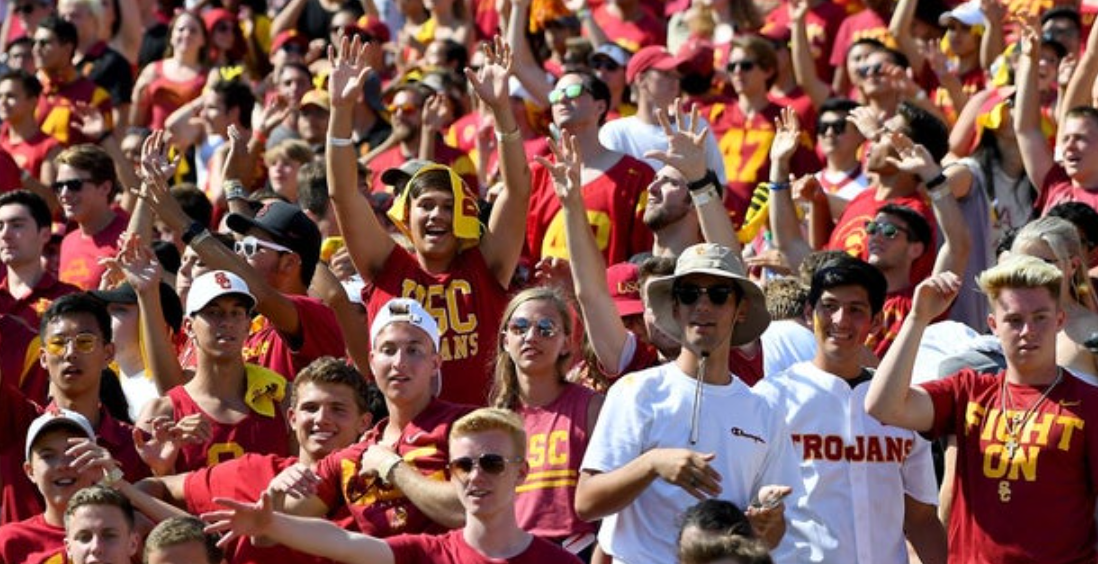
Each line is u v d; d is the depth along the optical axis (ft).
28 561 90.63
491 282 99.19
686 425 82.12
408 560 79.36
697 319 82.28
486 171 134.21
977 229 110.01
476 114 141.08
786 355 94.84
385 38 162.40
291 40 161.99
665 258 94.68
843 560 84.79
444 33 160.66
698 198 96.32
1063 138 112.88
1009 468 83.41
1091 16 138.00
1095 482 83.15
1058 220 93.40
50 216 118.32
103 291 105.91
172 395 95.96
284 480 83.92
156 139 106.73
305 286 104.47
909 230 104.68
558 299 89.71
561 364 89.40
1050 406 83.41
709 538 74.33
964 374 85.05
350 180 98.43
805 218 119.44
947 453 90.94
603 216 115.44
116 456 95.35
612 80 138.41
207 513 80.43
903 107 113.60
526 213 99.71
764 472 83.61
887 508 85.71
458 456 79.25
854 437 85.35
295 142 130.62
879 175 112.47
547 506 87.40
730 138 133.59
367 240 98.99
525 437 80.28
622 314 97.04
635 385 82.69
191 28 160.25
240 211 116.16
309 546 78.64
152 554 83.41
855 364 86.12
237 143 133.59
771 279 104.42
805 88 137.90
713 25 148.46
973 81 136.87
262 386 96.22
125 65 159.02
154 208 105.60
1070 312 91.20
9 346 110.01
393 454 86.28
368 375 102.94
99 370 96.84
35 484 96.94
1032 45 116.67
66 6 159.53
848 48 146.10
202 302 95.66
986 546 83.87
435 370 89.71
